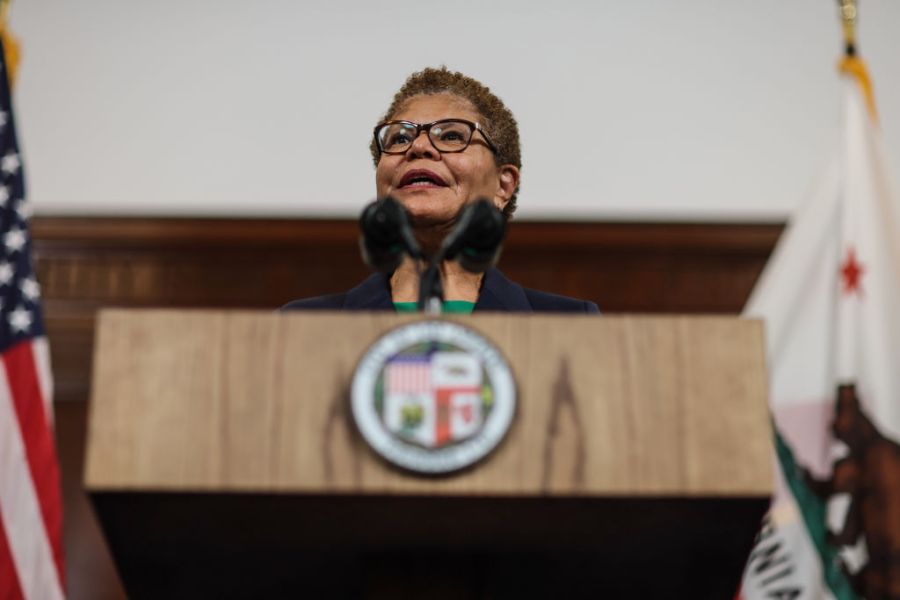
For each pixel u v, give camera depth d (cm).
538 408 290
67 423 1227
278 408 290
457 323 293
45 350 895
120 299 1265
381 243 365
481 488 284
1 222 917
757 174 1271
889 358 846
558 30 1290
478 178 523
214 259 1280
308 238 1277
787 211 1263
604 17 1294
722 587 327
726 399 295
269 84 1297
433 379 288
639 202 1270
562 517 296
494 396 287
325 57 1300
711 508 295
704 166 1273
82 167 1278
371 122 1291
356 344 293
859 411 832
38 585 842
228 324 295
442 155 516
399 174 518
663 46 1288
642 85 1284
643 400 293
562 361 294
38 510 855
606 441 289
